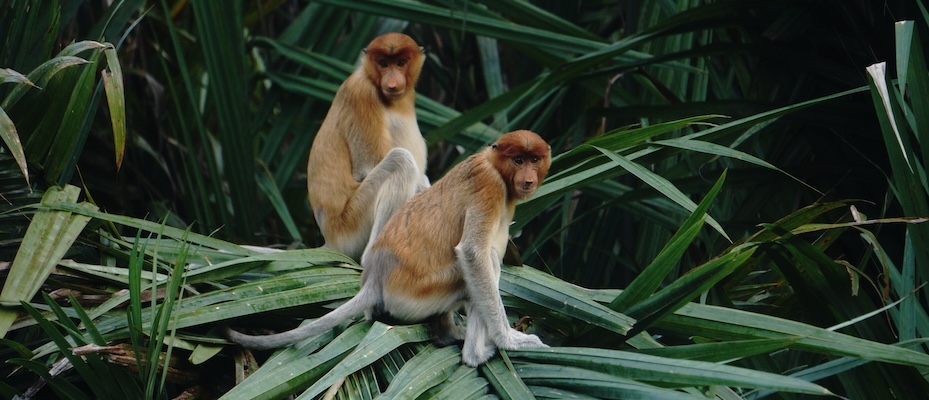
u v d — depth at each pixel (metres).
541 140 7.55
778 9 10.31
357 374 6.75
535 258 12.58
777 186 9.40
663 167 11.12
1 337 6.75
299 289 7.48
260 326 7.72
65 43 12.50
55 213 7.51
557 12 13.84
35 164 8.15
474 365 6.92
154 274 6.63
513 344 7.07
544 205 8.72
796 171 9.36
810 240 9.45
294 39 13.86
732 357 6.46
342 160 10.11
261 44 13.38
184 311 7.00
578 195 12.35
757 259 7.97
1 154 8.11
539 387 6.57
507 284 7.65
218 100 11.90
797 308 8.45
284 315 7.70
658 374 6.26
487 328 7.07
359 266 8.50
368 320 7.43
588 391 6.39
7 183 8.15
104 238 7.96
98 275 7.48
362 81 10.13
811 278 7.74
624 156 8.48
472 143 12.47
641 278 7.03
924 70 7.64
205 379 7.24
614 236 11.71
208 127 15.10
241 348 7.21
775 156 9.95
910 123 8.25
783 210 9.87
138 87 13.50
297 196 14.50
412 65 10.13
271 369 6.74
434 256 7.45
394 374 6.83
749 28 10.45
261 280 7.52
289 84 13.35
